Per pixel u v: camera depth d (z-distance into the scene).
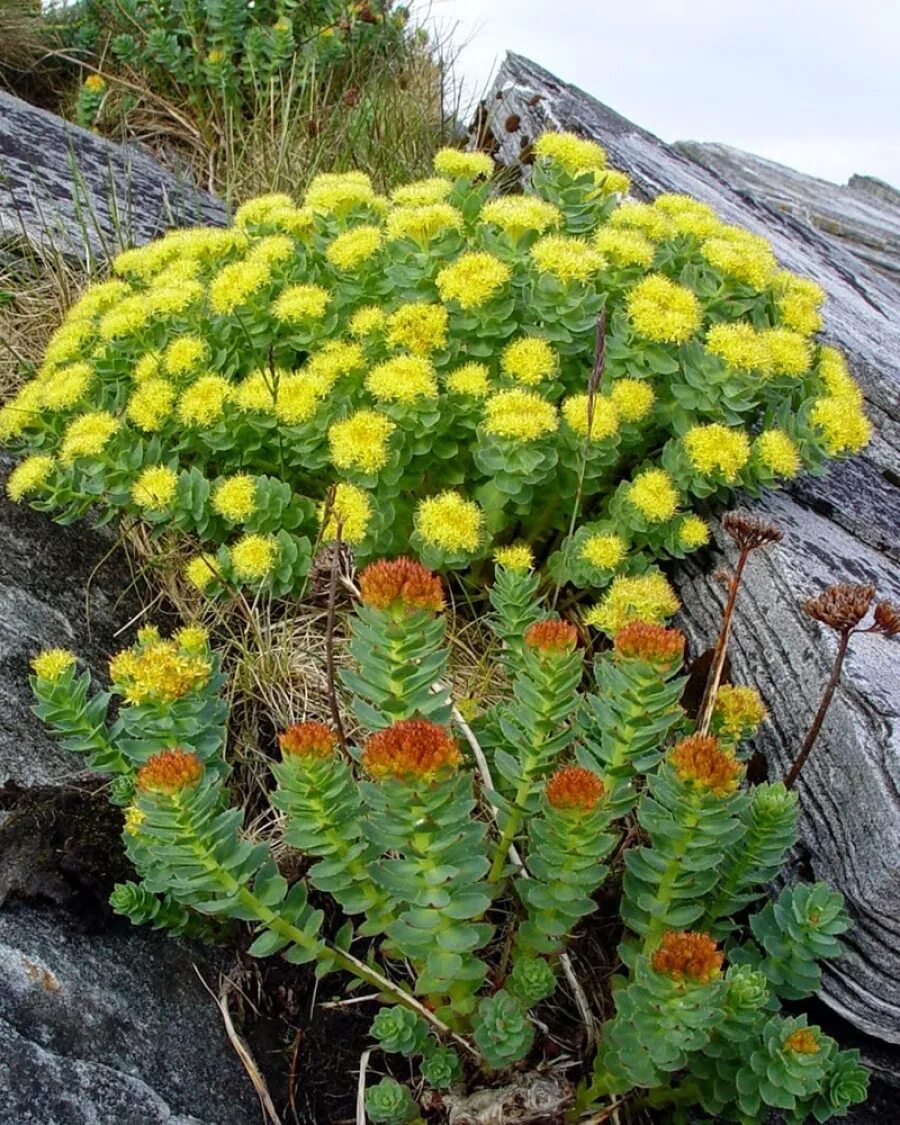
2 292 0.70
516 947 0.40
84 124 0.99
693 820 0.34
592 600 0.57
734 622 0.51
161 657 0.38
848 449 0.55
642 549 0.56
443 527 0.48
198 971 0.41
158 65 1.03
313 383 0.53
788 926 0.38
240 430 0.55
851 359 0.72
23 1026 0.35
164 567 0.58
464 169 0.61
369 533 0.52
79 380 0.56
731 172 1.47
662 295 0.53
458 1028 0.38
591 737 0.42
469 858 0.33
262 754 0.49
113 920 0.40
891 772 0.40
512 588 0.44
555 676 0.35
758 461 0.53
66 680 0.40
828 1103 0.36
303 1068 0.40
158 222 0.83
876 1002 0.40
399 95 1.03
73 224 0.78
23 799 0.42
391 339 0.54
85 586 0.55
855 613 0.37
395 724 0.31
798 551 0.52
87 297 0.61
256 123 0.96
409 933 0.34
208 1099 0.37
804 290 0.60
